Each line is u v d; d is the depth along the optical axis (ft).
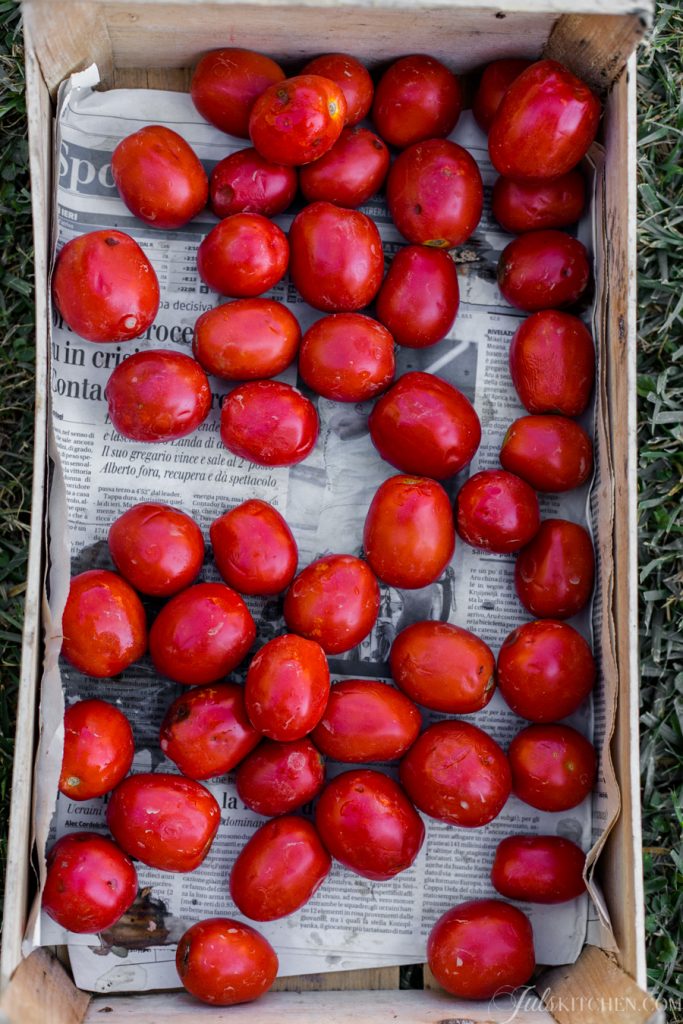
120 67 2.87
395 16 2.68
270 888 2.68
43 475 2.64
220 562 2.76
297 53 2.83
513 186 2.85
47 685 2.61
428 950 2.76
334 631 2.72
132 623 2.71
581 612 2.87
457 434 2.76
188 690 2.82
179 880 2.80
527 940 2.73
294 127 2.68
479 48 2.81
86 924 2.67
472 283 2.93
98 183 2.87
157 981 2.77
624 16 2.59
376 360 2.76
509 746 2.84
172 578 2.73
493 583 2.89
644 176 3.14
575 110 2.70
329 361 2.75
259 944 2.70
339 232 2.75
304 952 2.79
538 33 2.75
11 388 3.05
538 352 2.81
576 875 2.76
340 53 2.83
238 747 2.71
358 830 2.68
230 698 2.72
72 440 2.85
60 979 2.70
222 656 2.70
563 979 2.76
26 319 3.06
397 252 2.90
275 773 2.71
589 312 2.90
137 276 2.72
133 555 2.72
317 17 2.68
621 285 2.74
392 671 2.79
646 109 3.14
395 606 2.87
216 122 2.84
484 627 2.88
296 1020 2.64
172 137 2.78
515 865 2.76
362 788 2.70
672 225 3.13
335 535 2.88
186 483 2.86
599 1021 2.60
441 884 2.82
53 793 2.60
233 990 2.67
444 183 2.78
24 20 2.57
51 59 2.69
